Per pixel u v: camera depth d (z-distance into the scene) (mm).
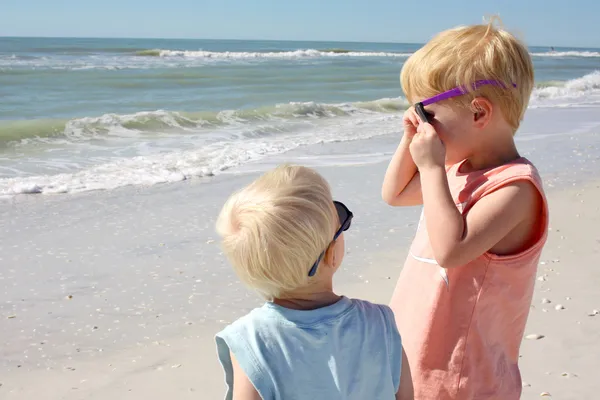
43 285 5066
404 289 2156
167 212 7184
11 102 17953
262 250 1522
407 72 2045
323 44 147125
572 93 23562
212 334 4207
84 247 5996
